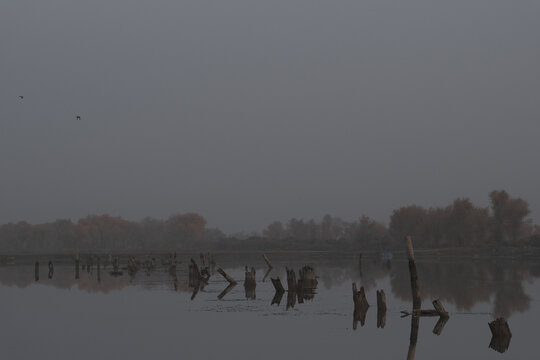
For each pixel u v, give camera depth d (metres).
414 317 33.88
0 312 40.69
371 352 25.23
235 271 95.00
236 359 24.36
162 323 34.38
